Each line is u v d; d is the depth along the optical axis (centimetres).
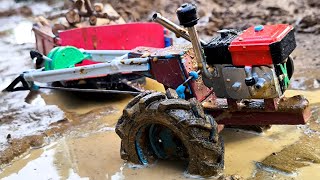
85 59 670
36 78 637
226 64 455
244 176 459
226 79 461
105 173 489
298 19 870
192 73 493
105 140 562
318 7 888
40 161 530
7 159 534
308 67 715
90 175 489
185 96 498
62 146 559
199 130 440
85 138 572
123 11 1036
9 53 904
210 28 904
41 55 648
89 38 734
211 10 981
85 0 877
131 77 681
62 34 731
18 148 551
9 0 1240
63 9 1169
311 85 660
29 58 866
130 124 471
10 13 1166
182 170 471
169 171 473
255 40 432
